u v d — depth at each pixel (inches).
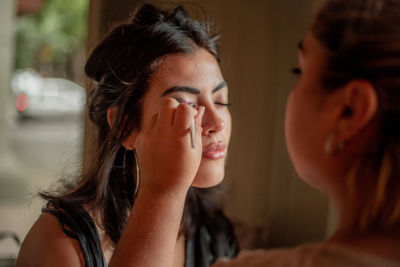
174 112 21.5
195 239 38.2
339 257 14.4
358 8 15.1
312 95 15.8
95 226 31.7
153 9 33.0
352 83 14.5
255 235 60.9
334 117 15.1
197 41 30.9
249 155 65.3
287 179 59.3
